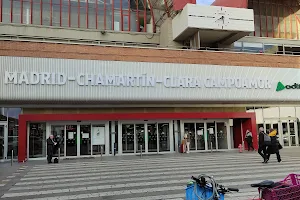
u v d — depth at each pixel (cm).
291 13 3275
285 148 2562
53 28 2500
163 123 2358
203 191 493
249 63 2453
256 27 3116
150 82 2214
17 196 863
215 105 2455
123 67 2170
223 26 2459
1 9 2433
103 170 1370
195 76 2312
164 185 965
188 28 2397
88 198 814
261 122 2600
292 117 2683
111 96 2131
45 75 2017
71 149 2159
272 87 2495
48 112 2114
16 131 2052
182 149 2317
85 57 2103
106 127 2242
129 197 810
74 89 2064
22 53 1988
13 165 1720
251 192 823
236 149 2503
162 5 2802
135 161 1738
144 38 2745
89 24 2633
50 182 1088
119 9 2745
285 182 543
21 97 1966
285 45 3123
